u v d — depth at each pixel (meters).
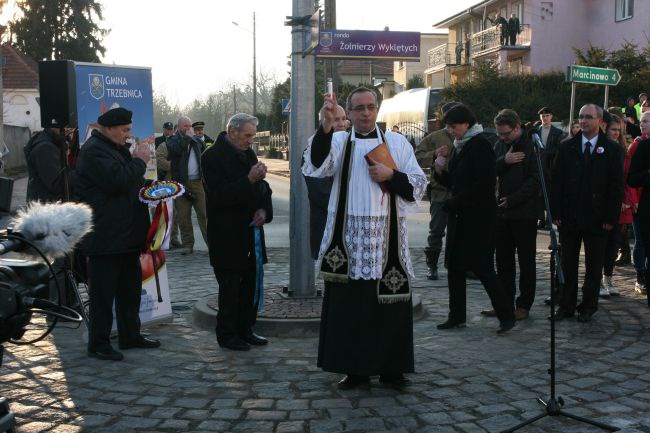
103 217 5.23
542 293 7.63
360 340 4.59
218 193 5.34
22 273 3.12
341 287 4.63
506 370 5.04
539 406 4.34
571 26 34.88
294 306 6.41
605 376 4.89
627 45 25.80
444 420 4.13
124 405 4.39
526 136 6.46
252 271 5.62
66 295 6.42
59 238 3.15
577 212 6.32
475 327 6.27
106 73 6.78
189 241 10.44
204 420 4.15
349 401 4.45
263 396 4.54
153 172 7.32
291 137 6.74
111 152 5.22
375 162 4.51
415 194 4.64
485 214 5.96
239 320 5.66
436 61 45.28
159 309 6.41
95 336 5.33
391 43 9.26
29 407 4.34
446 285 8.10
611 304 7.07
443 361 5.26
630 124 12.97
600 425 4.00
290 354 5.46
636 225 7.41
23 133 32.53
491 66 27.77
